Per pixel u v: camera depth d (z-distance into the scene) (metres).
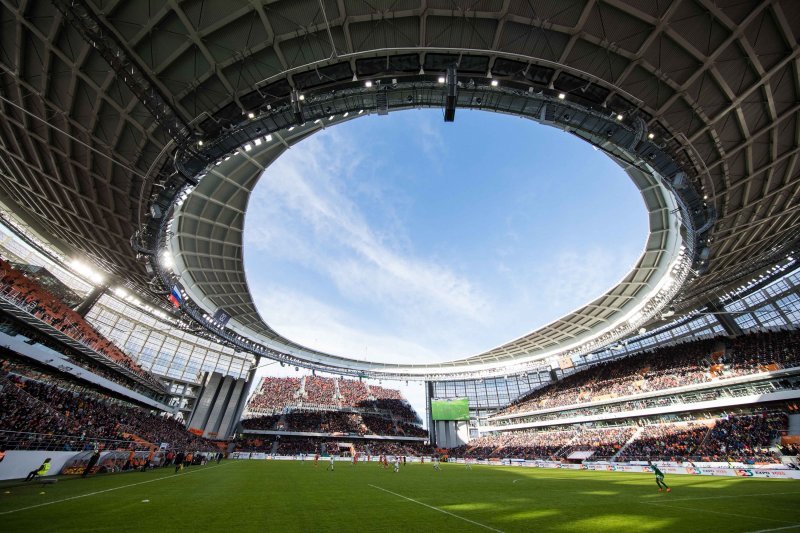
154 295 41.03
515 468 44.44
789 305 39.16
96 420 30.14
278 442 63.06
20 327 28.98
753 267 34.59
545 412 59.44
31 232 37.34
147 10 14.48
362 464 49.81
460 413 72.12
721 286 39.09
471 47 16.73
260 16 15.13
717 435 36.41
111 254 34.53
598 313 49.81
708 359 43.53
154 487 16.42
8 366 26.66
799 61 15.80
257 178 29.91
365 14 15.33
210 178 28.05
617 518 11.52
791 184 22.33
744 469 29.05
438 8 15.05
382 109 19.48
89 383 34.56
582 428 53.34
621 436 46.06
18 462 17.36
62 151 21.62
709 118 18.59
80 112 19.03
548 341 61.34
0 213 34.50
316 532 8.97
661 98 18.19
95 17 14.08
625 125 18.88
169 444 39.41
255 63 17.20
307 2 14.77
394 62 17.56
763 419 34.59
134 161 21.66
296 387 81.00
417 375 74.88
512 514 12.19
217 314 45.56
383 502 14.41
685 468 33.25
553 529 9.91
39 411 22.98
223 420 59.16
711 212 22.75
